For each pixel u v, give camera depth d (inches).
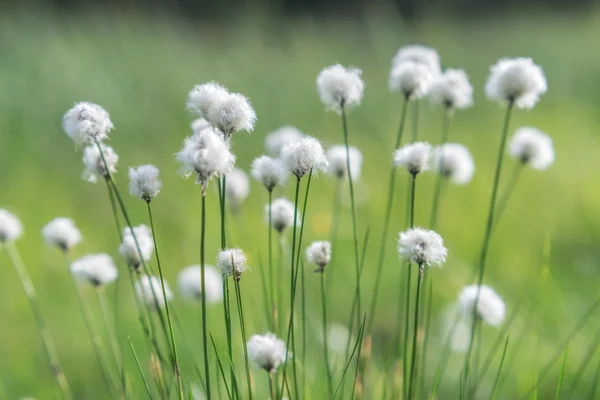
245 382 72.9
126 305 106.4
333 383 67.4
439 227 134.7
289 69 263.0
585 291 107.8
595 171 156.9
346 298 109.6
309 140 47.9
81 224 136.6
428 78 64.4
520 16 400.2
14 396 87.3
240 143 180.4
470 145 182.4
